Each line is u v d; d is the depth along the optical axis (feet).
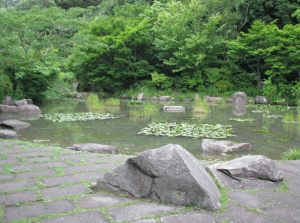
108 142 19.79
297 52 50.37
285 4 67.10
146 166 8.11
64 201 7.86
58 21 44.88
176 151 8.05
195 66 71.31
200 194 7.41
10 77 47.93
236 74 75.77
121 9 102.37
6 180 9.75
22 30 43.80
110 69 77.56
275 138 21.47
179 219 6.77
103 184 8.71
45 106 48.96
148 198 8.03
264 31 58.44
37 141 19.94
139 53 83.56
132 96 70.85
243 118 32.99
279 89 55.01
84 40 50.21
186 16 70.49
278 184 9.62
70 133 23.24
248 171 9.53
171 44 69.97
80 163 12.24
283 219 6.89
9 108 38.40
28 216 6.85
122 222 6.58
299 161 13.23
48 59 48.01
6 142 17.29
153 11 83.35
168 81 74.33
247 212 7.27
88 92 82.43
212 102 60.29
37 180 9.77
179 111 41.22
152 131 23.79
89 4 142.72
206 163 12.45
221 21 72.33
